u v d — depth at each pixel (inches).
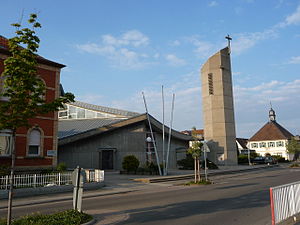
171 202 486.9
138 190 707.4
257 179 928.3
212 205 445.1
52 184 648.4
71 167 1373.0
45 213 406.0
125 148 1389.0
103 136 1378.0
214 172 1190.9
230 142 1727.4
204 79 1823.3
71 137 1273.4
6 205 481.4
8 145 765.9
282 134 3058.6
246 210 396.5
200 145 844.0
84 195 598.5
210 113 1763.0
